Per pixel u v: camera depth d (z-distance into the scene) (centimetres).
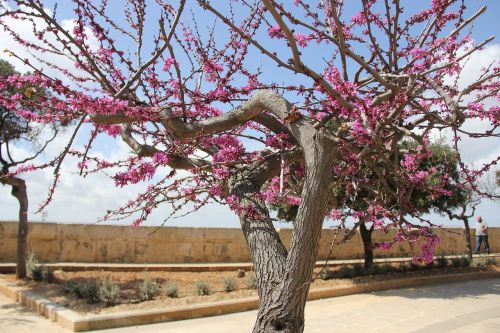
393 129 329
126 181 304
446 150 670
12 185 1040
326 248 1627
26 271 1057
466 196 1202
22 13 280
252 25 386
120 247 1353
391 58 329
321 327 704
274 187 420
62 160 316
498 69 342
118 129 330
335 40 308
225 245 1498
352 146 304
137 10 367
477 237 2042
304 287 246
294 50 257
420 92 328
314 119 314
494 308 866
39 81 282
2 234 1235
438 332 671
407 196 381
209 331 677
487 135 290
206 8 265
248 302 838
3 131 1030
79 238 1309
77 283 861
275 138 336
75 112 296
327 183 248
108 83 311
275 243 277
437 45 312
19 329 672
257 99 309
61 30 286
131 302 817
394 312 820
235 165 338
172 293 876
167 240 1413
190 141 332
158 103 342
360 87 332
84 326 668
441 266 1404
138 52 374
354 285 1032
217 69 368
